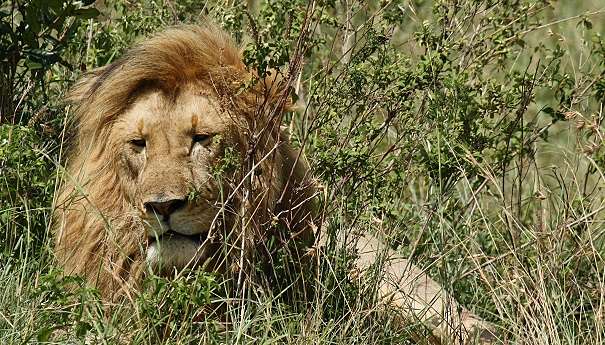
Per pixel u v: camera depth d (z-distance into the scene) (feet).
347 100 35.40
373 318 32.99
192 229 32.27
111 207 33.68
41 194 35.37
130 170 33.09
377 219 34.58
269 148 33.30
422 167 35.86
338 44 43.06
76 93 35.60
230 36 35.09
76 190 33.91
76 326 28.99
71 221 34.01
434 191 37.19
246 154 32.73
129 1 42.73
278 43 31.99
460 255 37.68
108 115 33.40
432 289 36.58
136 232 33.09
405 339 33.19
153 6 41.81
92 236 33.78
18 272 32.04
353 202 35.14
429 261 36.32
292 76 32.45
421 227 37.76
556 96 37.63
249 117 33.30
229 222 33.01
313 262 33.73
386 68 34.68
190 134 32.45
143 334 29.04
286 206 34.19
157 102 32.81
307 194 34.58
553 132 53.11
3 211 33.63
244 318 31.07
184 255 32.35
